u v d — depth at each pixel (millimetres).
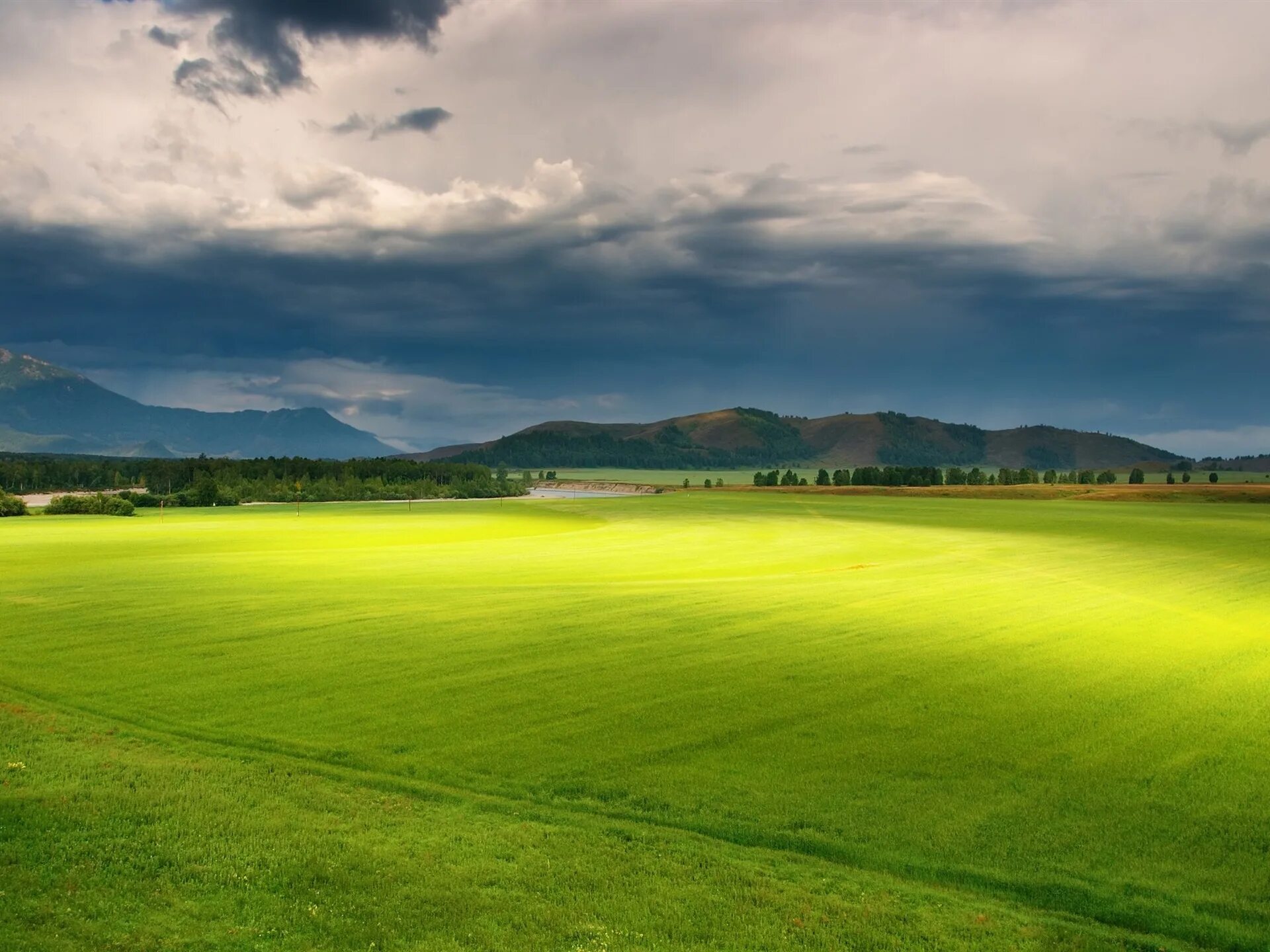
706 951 12227
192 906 13148
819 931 12734
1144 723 22250
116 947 12055
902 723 22141
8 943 12062
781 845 15461
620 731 21453
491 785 18016
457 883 13961
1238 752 20047
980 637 32594
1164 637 32781
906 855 15062
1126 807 17016
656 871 14422
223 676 26562
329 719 22422
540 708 23359
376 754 19812
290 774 18594
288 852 14914
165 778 18281
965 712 23141
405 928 12711
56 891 13461
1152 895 13812
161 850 14938
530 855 14922
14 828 15633
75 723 22062
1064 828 16125
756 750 20172
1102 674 27172
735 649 30328
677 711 23031
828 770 18938
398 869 14375
